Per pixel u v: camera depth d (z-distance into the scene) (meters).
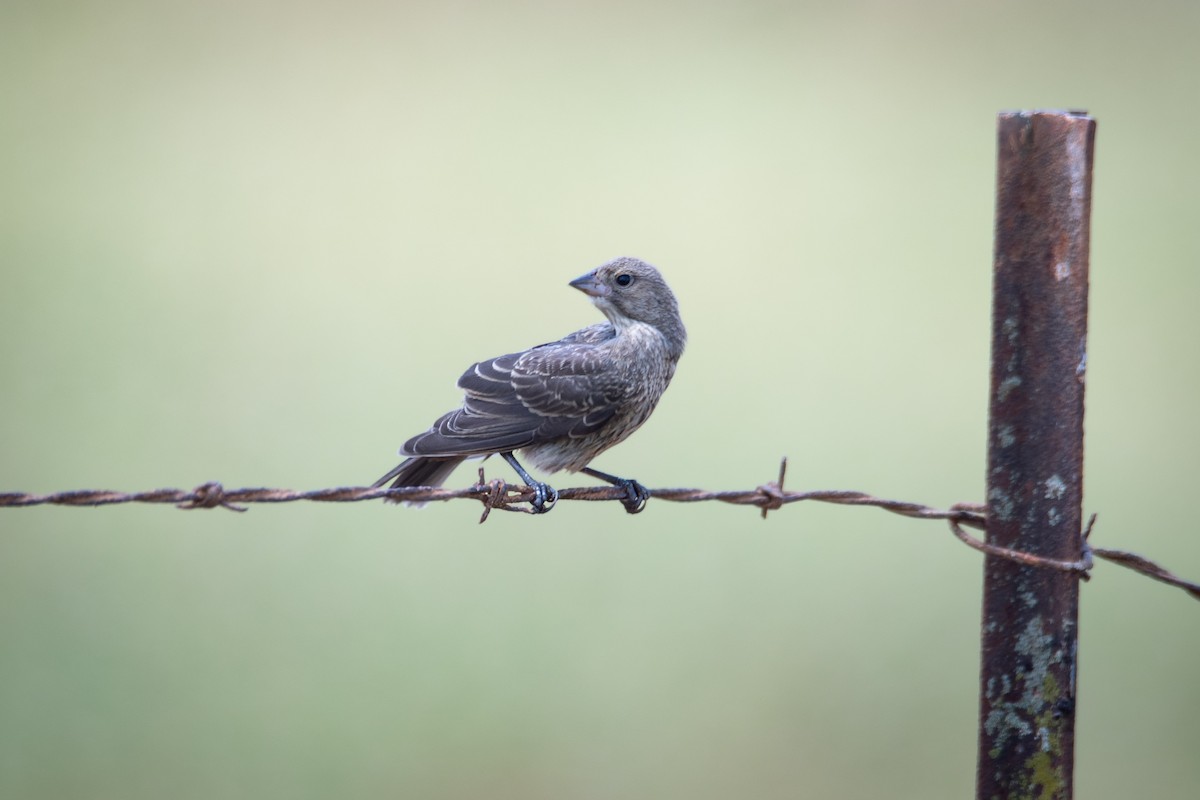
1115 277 21.42
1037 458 5.73
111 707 12.20
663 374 8.58
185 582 13.65
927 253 21.72
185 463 15.09
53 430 15.69
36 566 13.84
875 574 14.16
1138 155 25.75
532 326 18.61
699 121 27.38
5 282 20.16
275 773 11.66
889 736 12.41
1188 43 31.97
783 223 22.80
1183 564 14.27
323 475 14.85
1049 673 5.79
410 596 13.59
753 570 14.11
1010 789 5.86
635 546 14.33
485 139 26.78
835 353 18.47
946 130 27.08
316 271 20.66
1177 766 11.97
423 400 16.56
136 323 18.84
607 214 22.86
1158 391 18.19
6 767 11.42
